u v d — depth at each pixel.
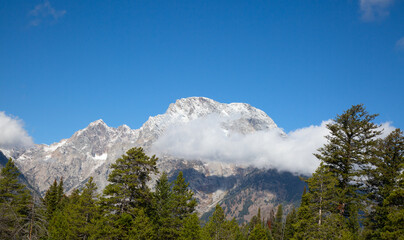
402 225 30.44
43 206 39.62
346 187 36.03
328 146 37.97
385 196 33.72
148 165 48.88
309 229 37.41
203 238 69.31
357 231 37.41
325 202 36.34
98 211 51.00
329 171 37.66
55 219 69.12
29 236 35.50
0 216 32.28
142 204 49.00
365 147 35.88
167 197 55.94
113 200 46.12
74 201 73.50
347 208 36.53
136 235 44.03
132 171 47.84
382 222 33.53
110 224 46.44
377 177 34.44
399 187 32.16
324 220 36.09
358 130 36.22
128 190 46.19
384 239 30.83
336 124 37.88
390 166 34.81
